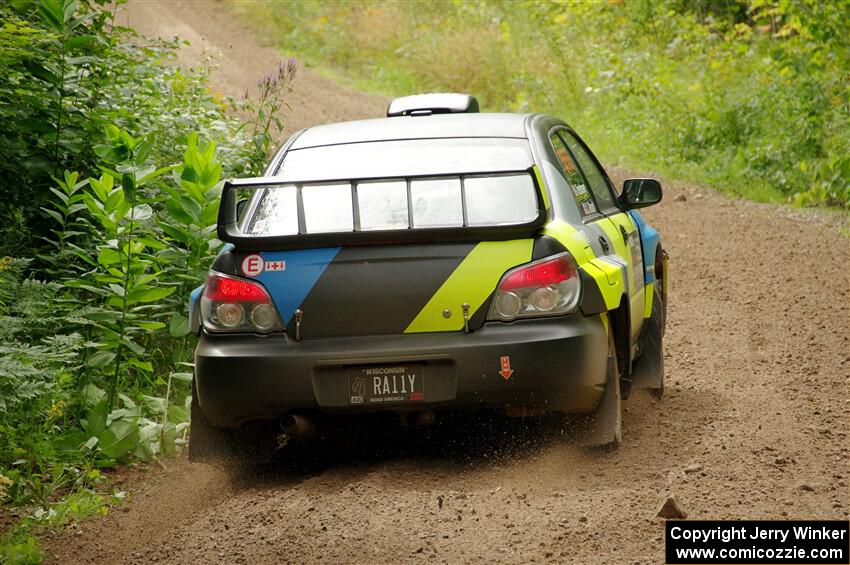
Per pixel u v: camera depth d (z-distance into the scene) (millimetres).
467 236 18078
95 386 23047
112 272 23219
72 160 28969
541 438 19500
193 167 25250
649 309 23953
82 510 18359
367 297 18094
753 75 67188
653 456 19312
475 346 17797
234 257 18625
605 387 18906
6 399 20422
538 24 97875
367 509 17062
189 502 18766
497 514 16594
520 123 21594
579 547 15094
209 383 18406
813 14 58312
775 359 26656
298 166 20734
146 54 36906
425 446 20609
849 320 30375
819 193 51656
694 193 56219
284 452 21109
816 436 20234
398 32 109375
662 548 14953
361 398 18078
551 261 18078
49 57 27969
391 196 19562
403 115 24578
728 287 36094
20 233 26812
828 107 58375
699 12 93500
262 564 15133
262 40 114500
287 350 18125
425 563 14773
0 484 18438
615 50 88250
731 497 17062
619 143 68625
